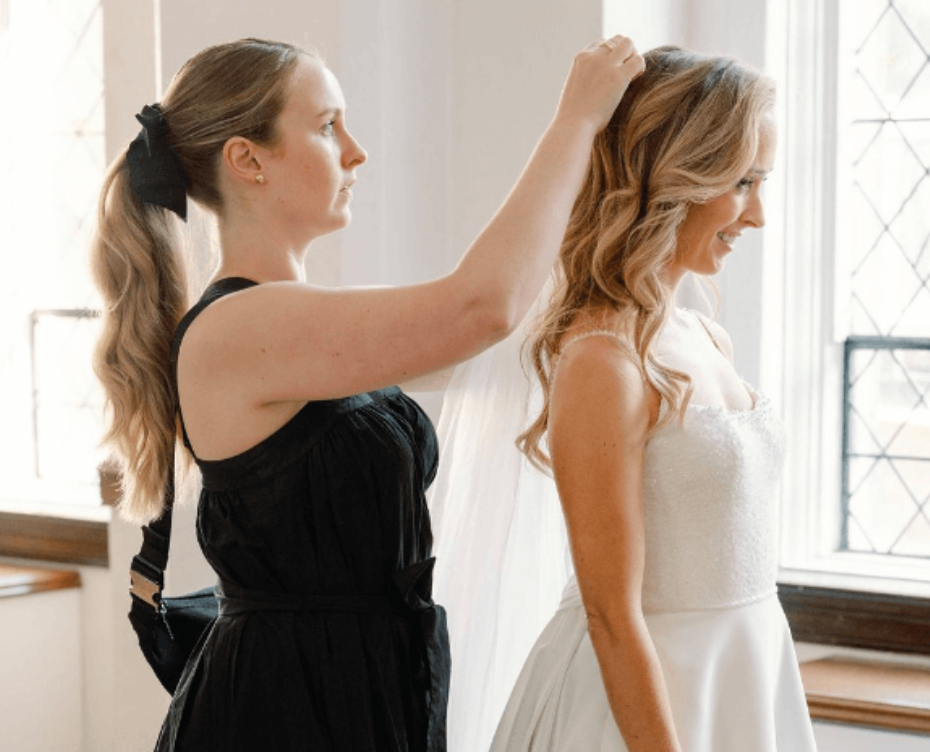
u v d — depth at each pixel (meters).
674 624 1.82
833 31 3.36
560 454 1.74
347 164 1.88
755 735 1.85
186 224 1.96
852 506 3.47
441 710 1.83
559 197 1.59
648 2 3.21
